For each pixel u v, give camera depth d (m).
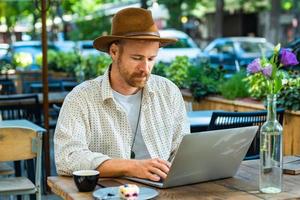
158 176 2.47
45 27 5.62
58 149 2.67
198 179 2.48
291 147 4.98
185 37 15.45
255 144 3.98
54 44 17.53
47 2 5.76
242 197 2.29
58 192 2.45
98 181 2.51
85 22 19.25
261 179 2.38
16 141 3.43
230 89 6.19
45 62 5.64
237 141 2.48
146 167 2.49
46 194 5.39
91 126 2.75
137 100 2.87
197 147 2.33
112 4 20.78
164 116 2.91
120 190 2.21
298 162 2.89
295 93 4.97
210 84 6.70
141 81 2.68
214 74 7.22
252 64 2.49
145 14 2.68
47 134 5.52
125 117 2.79
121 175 2.55
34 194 3.80
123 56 2.67
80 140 2.67
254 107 5.64
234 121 4.05
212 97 6.54
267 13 24.38
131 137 2.82
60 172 2.65
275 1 21.00
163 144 2.89
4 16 20.36
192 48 15.02
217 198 2.28
